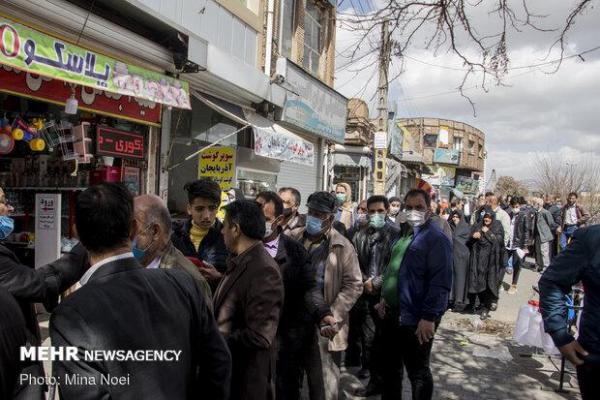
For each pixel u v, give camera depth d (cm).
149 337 158
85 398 143
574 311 522
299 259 350
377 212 505
